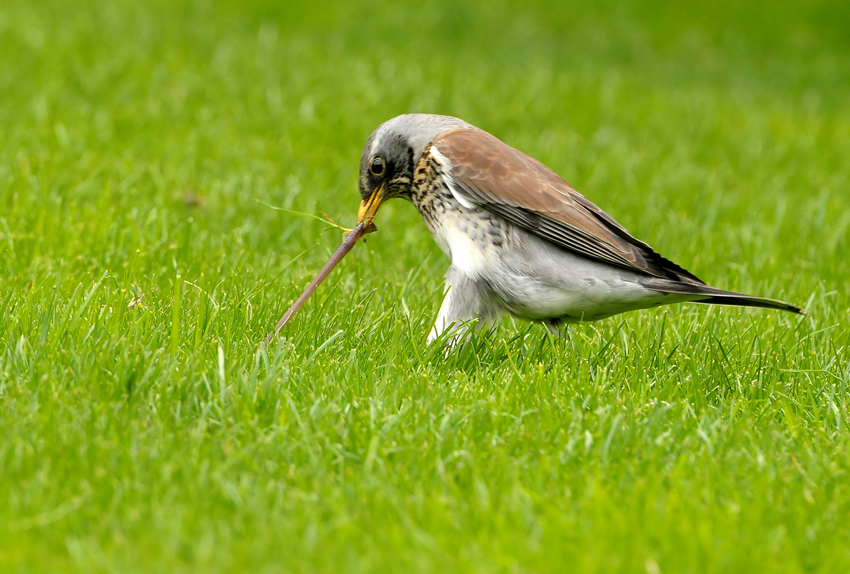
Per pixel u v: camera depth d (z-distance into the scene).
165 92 21.53
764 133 24.38
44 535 6.33
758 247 15.06
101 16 28.70
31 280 11.24
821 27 38.97
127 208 14.30
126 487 6.85
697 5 39.47
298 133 19.67
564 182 10.79
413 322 10.44
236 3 33.44
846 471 7.78
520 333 10.79
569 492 7.23
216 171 16.83
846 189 20.14
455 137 10.54
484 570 6.08
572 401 8.73
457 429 8.07
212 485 7.02
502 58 32.84
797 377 10.11
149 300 10.63
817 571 6.46
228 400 8.20
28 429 7.48
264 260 13.09
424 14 35.72
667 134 23.28
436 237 10.76
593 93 26.27
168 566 6.00
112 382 8.32
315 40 30.73
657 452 7.83
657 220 16.33
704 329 11.17
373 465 7.52
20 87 20.83
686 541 6.52
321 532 6.48
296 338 9.91
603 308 10.24
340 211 15.50
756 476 7.54
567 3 38.50
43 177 14.73
